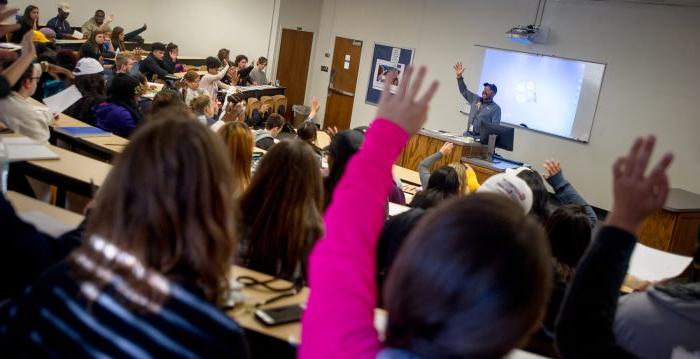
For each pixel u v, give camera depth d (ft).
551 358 6.41
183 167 2.71
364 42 37.29
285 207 6.45
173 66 33.58
